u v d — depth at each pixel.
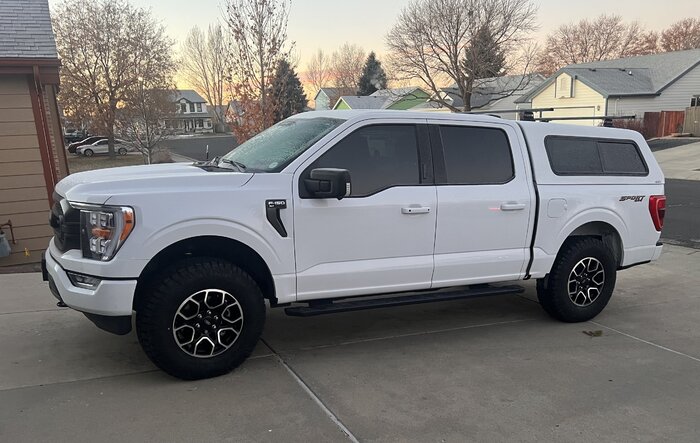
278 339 4.75
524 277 4.91
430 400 3.63
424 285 4.50
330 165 4.12
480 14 35.28
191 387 3.76
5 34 9.48
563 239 5.02
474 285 5.03
